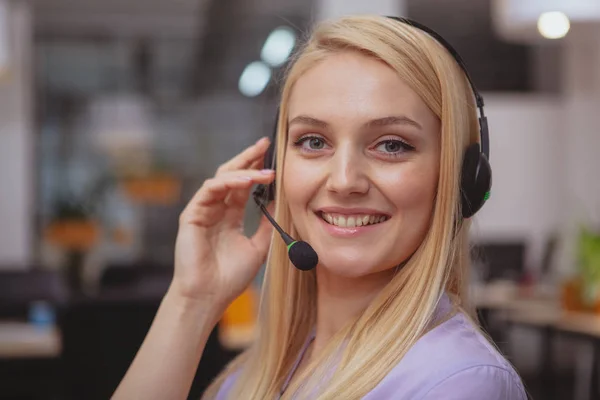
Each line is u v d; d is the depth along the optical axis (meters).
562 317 4.69
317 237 1.20
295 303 1.37
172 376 1.36
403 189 1.15
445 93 1.16
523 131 8.06
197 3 8.27
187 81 8.55
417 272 1.17
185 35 8.55
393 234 1.16
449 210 1.17
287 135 1.30
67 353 3.62
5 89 7.32
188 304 1.40
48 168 8.19
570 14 3.90
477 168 1.20
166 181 8.39
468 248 1.26
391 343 1.14
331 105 1.17
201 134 8.54
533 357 7.31
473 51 8.24
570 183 7.96
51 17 8.26
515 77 8.24
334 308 1.28
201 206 1.43
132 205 8.31
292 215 1.25
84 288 5.77
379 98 1.15
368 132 1.15
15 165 7.35
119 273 5.16
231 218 1.46
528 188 8.03
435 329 1.14
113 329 3.61
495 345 1.19
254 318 3.98
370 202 1.16
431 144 1.17
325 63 1.19
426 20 8.20
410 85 1.15
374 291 1.24
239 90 8.56
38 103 8.24
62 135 8.26
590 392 5.58
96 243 8.13
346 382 1.12
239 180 1.38
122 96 8.45
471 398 1.06
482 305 5.54
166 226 8.34
